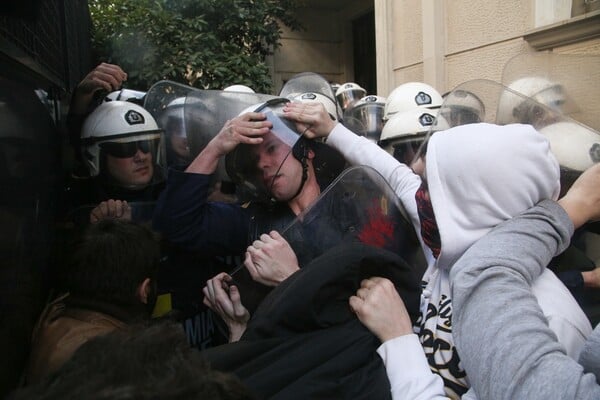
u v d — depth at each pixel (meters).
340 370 0.96
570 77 1.58
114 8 6.07
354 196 1.37
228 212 1.67
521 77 1.66
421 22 5.81
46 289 1.58
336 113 2.40
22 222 1.24
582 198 1.03
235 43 6.68
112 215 1.74
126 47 5.91
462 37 5.26
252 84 6.36
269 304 1.07
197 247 1.63
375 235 1.34
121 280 1.22
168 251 1.67
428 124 2.31
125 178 1.85
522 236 0.94
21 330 1.21
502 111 1.51
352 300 1.05
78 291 1.23
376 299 1.04
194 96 2.07
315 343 0.99
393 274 1.10
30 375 1.11
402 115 2.42
